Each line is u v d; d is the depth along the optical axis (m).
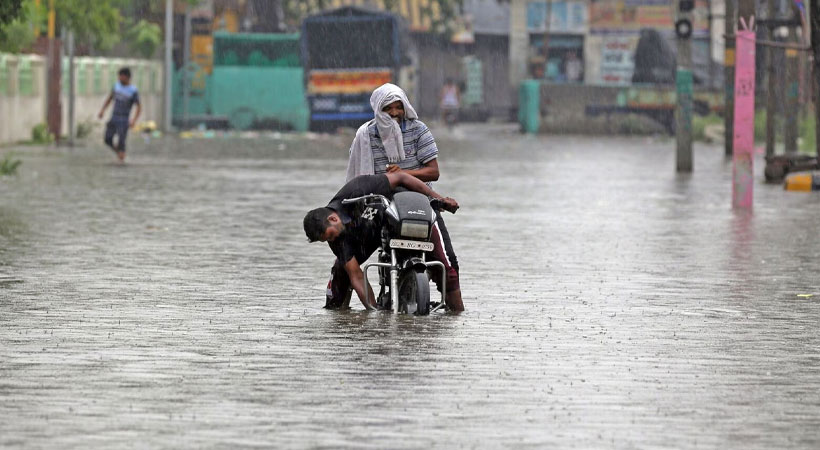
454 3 127.81
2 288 22.16
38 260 25.80
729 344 17.66
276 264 25.66
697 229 32.97
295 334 18.06
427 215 19.66
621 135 105.75
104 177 48.91
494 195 43.00
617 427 13.04
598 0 130.38
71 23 70.50
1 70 69.50
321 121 100.38
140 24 97.75
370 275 24.64
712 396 14.48
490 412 13.61
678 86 56.28
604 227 33.22
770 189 46.94
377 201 19.97
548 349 17.12
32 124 75.56
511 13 130.00
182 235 30.48
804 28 49.66
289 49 101.81
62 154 64.50
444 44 128.75
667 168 59.34
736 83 38.66
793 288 23.12
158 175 50.44
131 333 18.06
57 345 17.14
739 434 12.83
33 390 14.48
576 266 25.75
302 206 38.16
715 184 48.97
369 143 20.62
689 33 56.09
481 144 85.19
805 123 84.25
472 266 25.61
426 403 13.98
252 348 17.00
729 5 71.38
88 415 13.38
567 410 13.73
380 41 99.25
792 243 30.03
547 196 42.81
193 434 12.66
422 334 18.12
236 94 101.75
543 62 129.75
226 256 26.77
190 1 97.12
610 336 18.16
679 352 17.03
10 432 12.68
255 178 49.56
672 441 12.53
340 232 19.83
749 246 29.39
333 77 99.88
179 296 21.52
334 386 14.77
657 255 27.62
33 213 35.06
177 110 102.56
